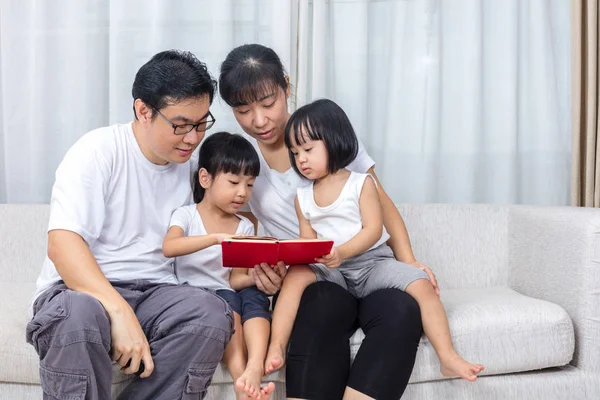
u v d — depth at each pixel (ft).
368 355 4.37
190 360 4.09
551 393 4.90
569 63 7.20
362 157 5.72
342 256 4.76
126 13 6.65
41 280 4.56
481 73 7.00
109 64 6.77
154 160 4.79
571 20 6.90
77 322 3.78
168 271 4.92
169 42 6.72
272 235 5.63
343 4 6.92
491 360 4.77
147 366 4.00
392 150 7.08
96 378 3.89
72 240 4.22
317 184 5.28
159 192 4.88
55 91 6.83
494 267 6.29
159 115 4.39
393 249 5.49
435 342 4.55
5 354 4.32
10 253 6.25
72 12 6.69
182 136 4.48
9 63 6.74
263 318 4.70
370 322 4.55
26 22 6.76
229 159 4.95
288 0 6.71
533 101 7.25
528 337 4.83
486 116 7.20
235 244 4.36
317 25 6.77
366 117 7.00
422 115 7.01
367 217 5.06
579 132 6.89
